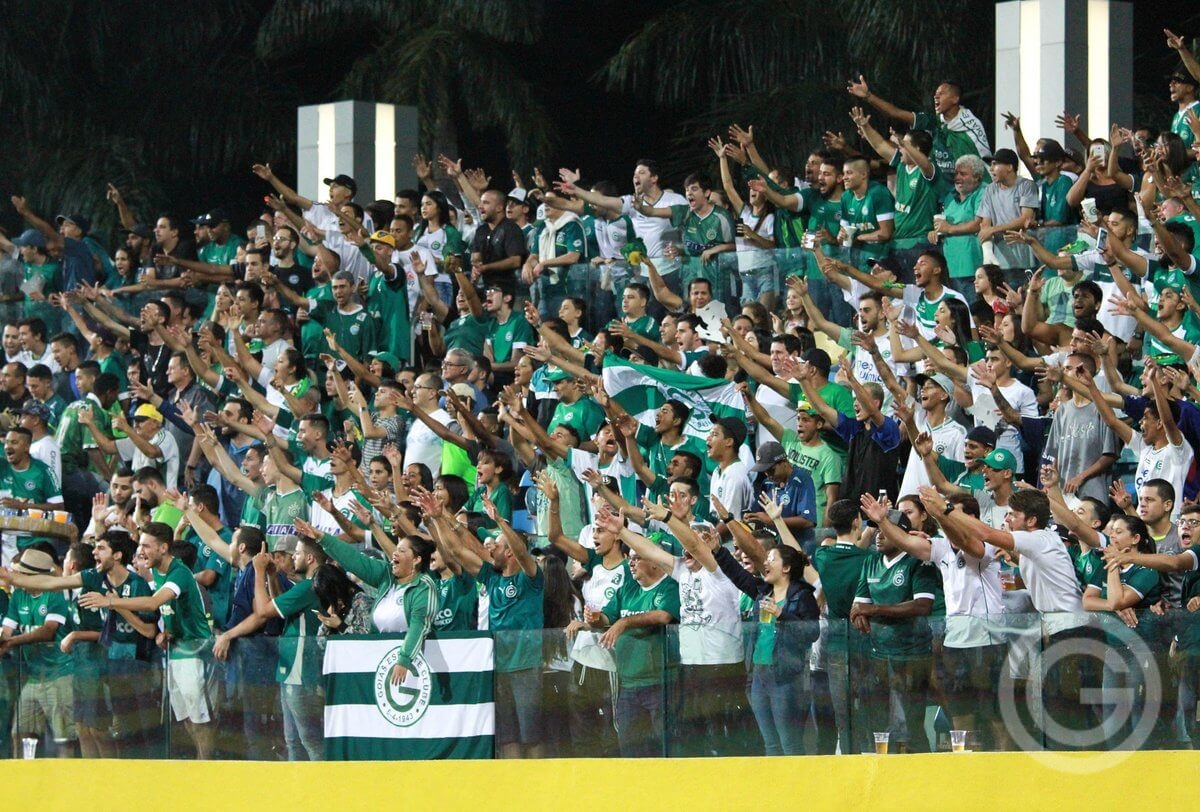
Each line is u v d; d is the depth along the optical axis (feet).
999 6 215.92
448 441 191.93
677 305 207.00
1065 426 163.84
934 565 142.31
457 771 145.07
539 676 144.15
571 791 142.10
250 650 151.02
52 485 213.25
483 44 321.11
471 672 145.48
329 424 199.52
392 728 146.92
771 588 147.23
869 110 287.28
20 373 235.20
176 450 213.46
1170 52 300.40
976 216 191.31
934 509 137.80
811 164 205.16
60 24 333.42
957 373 174.70
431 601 147.43
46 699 157.48
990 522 161.27
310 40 334.85
